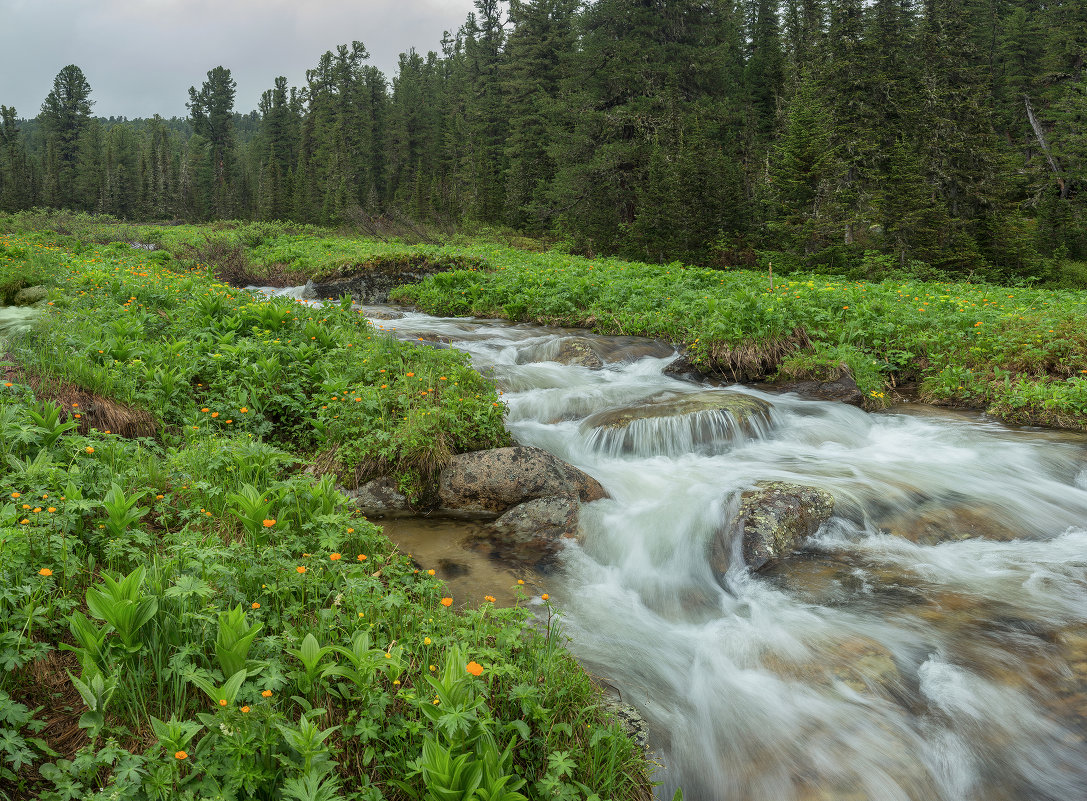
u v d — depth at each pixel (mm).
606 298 14445
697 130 34469
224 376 7711
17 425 5105
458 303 16625
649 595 5410
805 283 16562
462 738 2957
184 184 94312
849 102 33906
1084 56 48375
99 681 2977
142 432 6402
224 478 5555
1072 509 6613
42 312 8758
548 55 53625
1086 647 4473
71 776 2703
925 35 39406
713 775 3643
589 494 6699
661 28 40625
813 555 5863
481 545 5934
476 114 62844
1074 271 32250
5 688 3045
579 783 3051
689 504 6543
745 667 4457
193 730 2773
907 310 11984
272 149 91062
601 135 39344
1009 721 3920
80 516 4223
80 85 103812
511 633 3723
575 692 3641
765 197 33625
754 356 10602
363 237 39562
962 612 4949
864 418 9109
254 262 25266
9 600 3234
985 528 6242
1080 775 3600
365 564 4641
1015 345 10109
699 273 19094
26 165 94562
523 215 49875
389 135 85688
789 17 56375
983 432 8445
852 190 31344
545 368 10797
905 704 4066
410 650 3674
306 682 3182
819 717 3998
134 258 22875
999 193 33969
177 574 3836
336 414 7246
